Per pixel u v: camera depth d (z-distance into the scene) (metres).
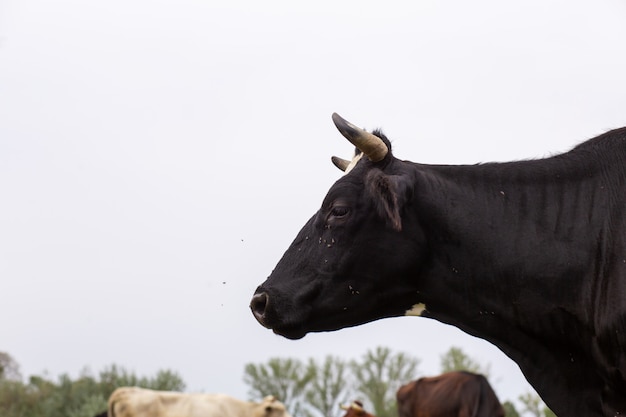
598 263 7.14
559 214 7.33
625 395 7.11
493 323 7.44
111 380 32.09
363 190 7.55
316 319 7.60
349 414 20.67
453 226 7.41
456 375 19.06
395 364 31.50
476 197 7.48
